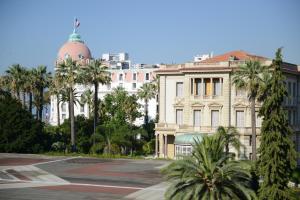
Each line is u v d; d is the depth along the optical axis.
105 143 88.50
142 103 145.75
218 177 35.12
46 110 170.00
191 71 84.81
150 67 157.88
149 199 47.91
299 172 51.66
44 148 91.44
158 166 72.12
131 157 82.44
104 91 153.25
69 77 89.12
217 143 37.88
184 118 86.50
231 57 88.00
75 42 160.38
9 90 103.12
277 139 38.31
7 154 86.62
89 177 61.09
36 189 52.78
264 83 68.31
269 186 38.22
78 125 98.75
